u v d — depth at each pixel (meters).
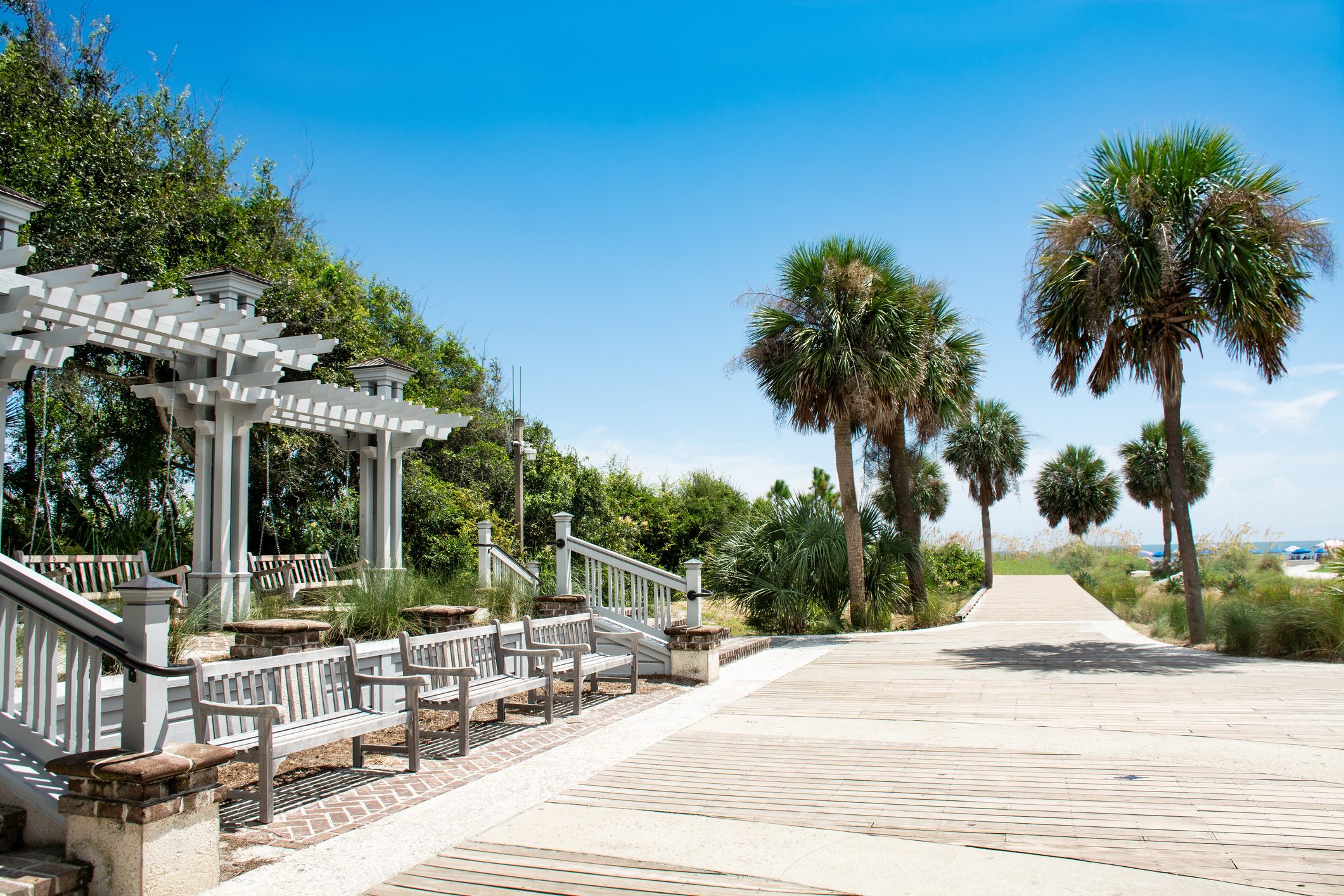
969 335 16.88
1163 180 10.83
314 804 4.55
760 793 4.68
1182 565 11.58
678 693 8.29
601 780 5.01
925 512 28.16
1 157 12.02
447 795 4.73
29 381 12.23
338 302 16.75
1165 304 11.09
